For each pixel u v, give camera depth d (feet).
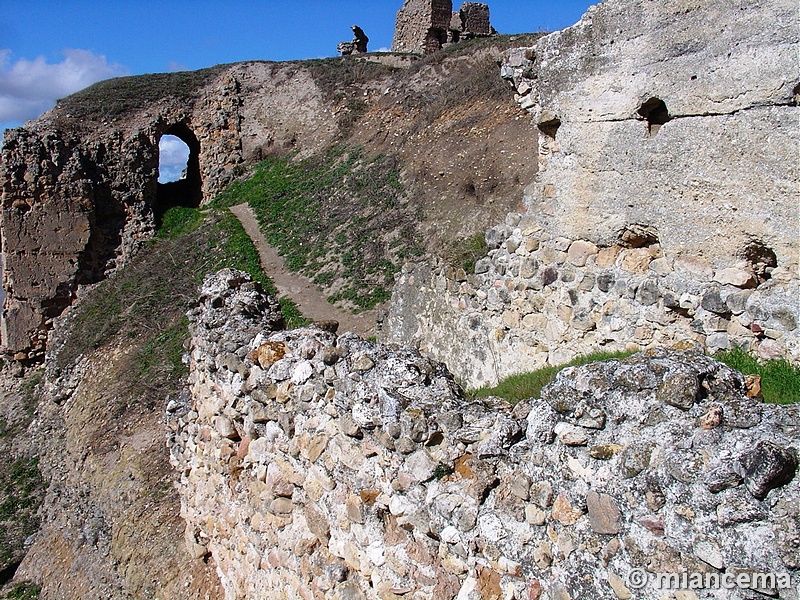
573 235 25.77
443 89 83.87
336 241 67.72
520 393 22.53
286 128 97.71
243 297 23.54
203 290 24.73
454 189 65.46
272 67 105.70
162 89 100.07
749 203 20.33
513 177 60.80
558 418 11.85
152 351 57.47
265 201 84.33
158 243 87.35
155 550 28.53
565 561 11.43
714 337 21.52
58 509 44.68
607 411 11.32
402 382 14.71
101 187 87.92
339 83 99.66
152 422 44.78
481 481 12.62
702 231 21.66
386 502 14.57
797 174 19.15
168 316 64.13
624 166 23.76
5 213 79.56
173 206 94.73
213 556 24.22
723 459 9.89
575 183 25.57
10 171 79.46
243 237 74.28
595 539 11.04
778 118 19.42
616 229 24.25
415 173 71.31
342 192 76.69
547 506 11.71
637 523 10.58
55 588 35.81
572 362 24.09
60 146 83.61
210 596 23.98
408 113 84.53
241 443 20.62
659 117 23.22
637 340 23.81
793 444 9.60
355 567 15.44
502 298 28.89
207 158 98.68
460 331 31.42
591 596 11.05
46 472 52.26
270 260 70.03
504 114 69.77
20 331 79.82
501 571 12.32
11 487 52.44
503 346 29.09
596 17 24.07
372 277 60.23
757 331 20.40
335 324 23.22
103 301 75.97
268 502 18.98
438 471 13.38
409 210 66.90
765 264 20.70
